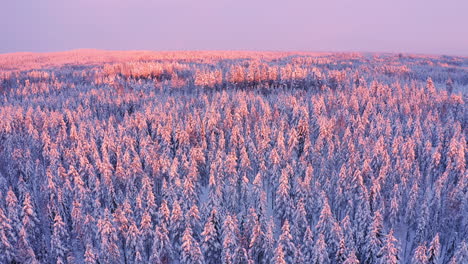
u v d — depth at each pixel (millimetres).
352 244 42688
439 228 50719
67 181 56969
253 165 69312
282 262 38406
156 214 50250
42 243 47281
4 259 43281
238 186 61375
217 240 45344
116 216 47188
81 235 49656
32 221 47594
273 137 77125
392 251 38219
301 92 123188
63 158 72500
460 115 95000
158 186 64250
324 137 75938
